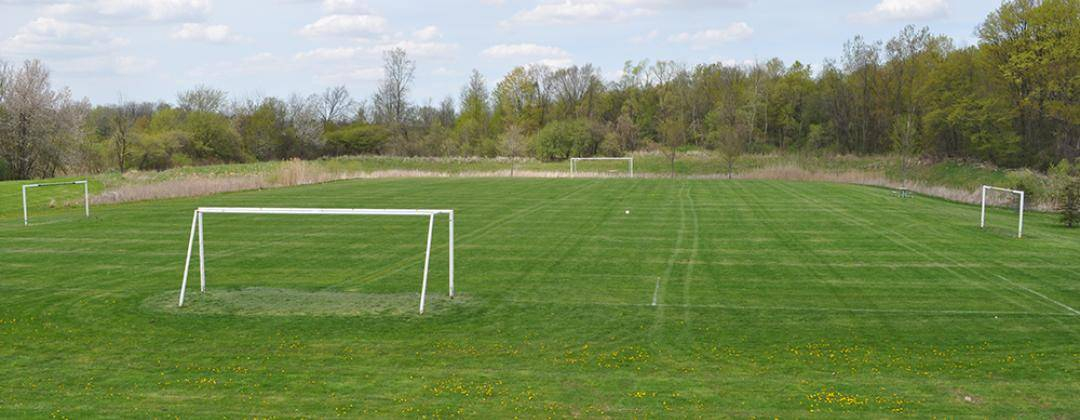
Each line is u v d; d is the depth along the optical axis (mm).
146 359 12602
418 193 42719
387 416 10133
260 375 11797
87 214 31328
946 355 12688
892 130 73438
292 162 58500
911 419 9977
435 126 92125
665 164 73562
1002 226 27984
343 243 23984
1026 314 15156
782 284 18016
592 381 11508
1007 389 11070
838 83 83000
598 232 26422
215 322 14773
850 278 18656
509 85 102625
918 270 19625
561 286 17844
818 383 11359
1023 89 58438
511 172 63562
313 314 15312
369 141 89688
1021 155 57875
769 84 89312
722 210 33312
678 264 20531
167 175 52344
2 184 41562
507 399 10766
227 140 82750
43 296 16844
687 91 94812
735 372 11898
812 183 51062
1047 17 54281
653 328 14344
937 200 38781
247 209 16469
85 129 61594
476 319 14969
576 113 99250
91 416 10086
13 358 12656
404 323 14688
